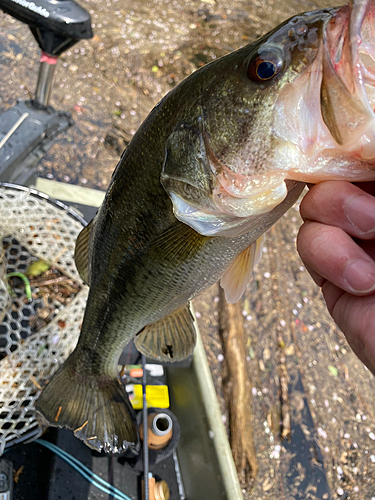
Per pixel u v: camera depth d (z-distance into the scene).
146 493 0.34
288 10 1.33
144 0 1.17
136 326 0.32
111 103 0.90
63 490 0.39
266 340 0.72
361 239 0.19
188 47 1.10
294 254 0.83
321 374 0.72
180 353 0.35
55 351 0.42
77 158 0.79
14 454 0.40
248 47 0.20
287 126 0.18
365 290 0.17
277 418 0.65
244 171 0.20
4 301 0.42
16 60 0.88
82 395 0.36
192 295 0.29
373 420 0.70
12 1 0.41
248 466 0.60
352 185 0.18
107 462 0.42
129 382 0.46
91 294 0.32
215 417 0.46
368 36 0.17
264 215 0.22
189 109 0.21
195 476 0.46
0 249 0.44
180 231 0.24
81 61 0.94
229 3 1.27
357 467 0.65
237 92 0.19
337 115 0.17
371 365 0.17
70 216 0.50
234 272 0.27
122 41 1.03
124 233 0.26
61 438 0.41
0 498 0.34
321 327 0.76
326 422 0.67
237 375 0.64
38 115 0.52
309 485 0.62
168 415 0.44
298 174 0.19
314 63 0.17
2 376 0.38
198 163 0.20
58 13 0.42
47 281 0.48
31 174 0.54
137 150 0.24
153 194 0.24
